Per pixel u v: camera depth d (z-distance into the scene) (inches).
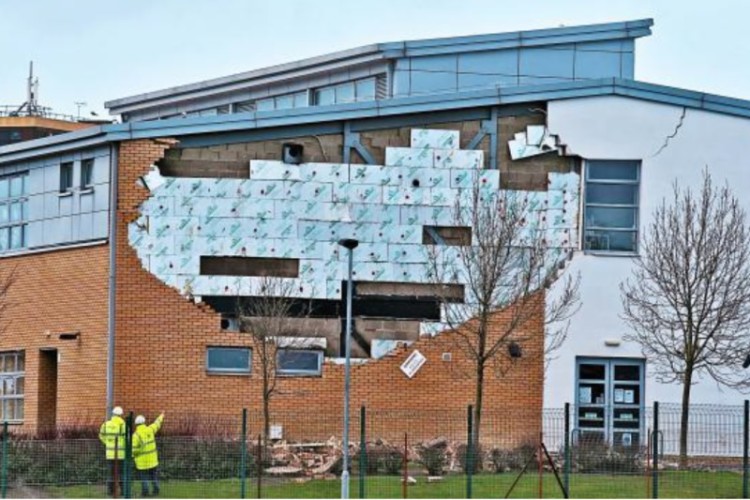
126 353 1713.8
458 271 1740.9
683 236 1720.0
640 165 1770.4
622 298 1753.2
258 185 1737.2
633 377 1748.3
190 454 1493.6
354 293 1737.2
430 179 1752.0
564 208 1760.6
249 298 1724.9
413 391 1734.7
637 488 1419.8
